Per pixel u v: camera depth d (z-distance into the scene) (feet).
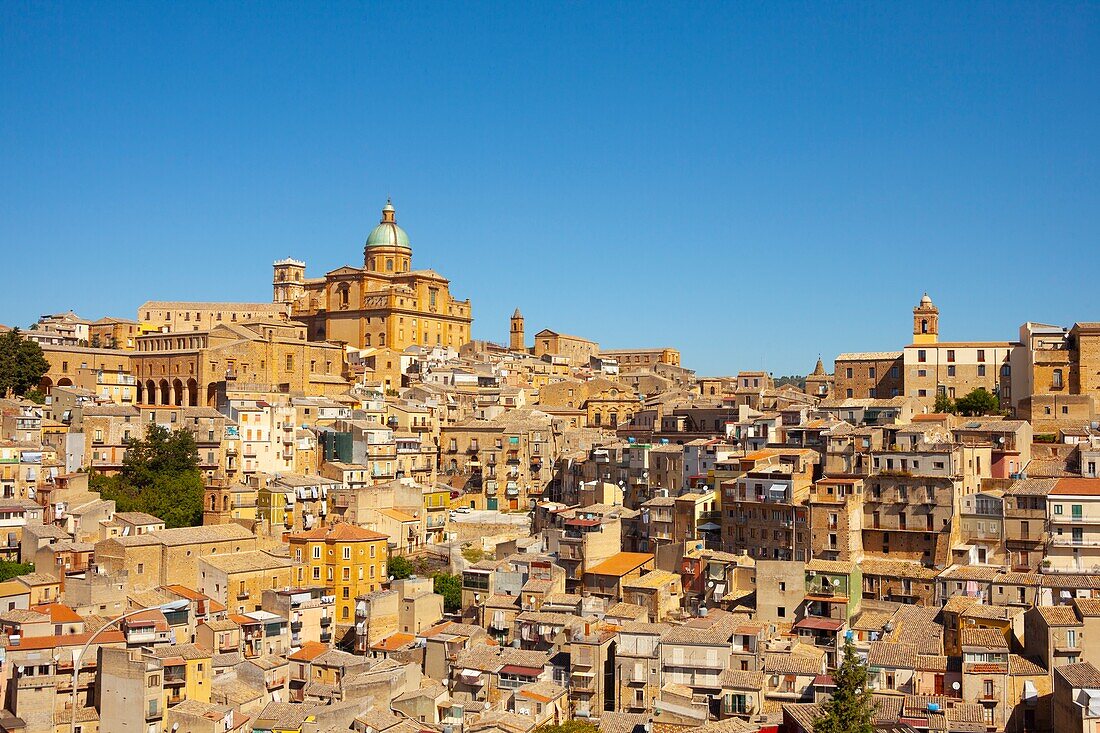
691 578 576.20
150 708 467.11
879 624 498.69
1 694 482.69
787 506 580.71
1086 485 563.07
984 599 506.89
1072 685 398.01
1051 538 547.49
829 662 478.18
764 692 448.65
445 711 484.74
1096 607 446.19
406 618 601.21
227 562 605.31
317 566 634.84
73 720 467.93
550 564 597.93
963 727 406.21
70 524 642.22
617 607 545.03
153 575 596.29
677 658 474.49
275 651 568.41
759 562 533.96
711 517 628.69
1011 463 614.75
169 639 526.16
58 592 572.51
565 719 481.46
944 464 557.33
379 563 646.74
